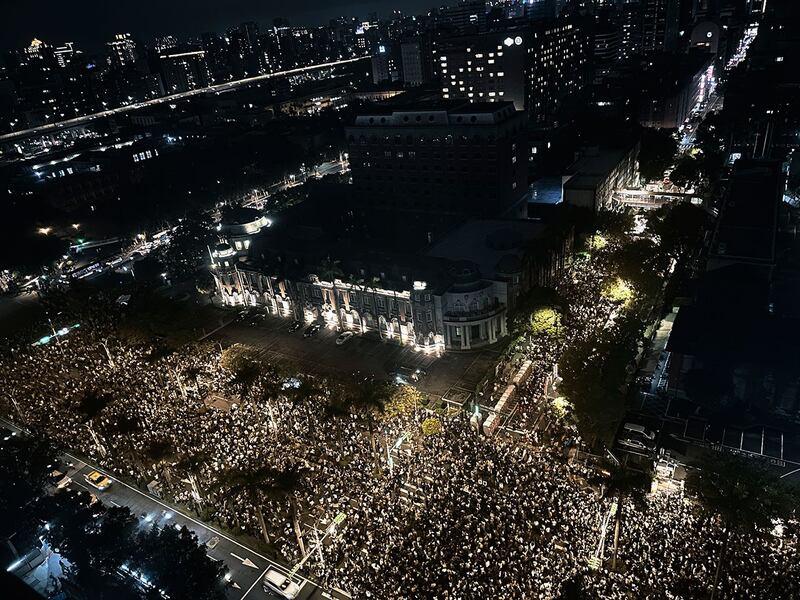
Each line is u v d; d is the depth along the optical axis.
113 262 196.38
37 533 76.06
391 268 130.38
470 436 92.12
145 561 69.81
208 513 85.88
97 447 99.31
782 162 173.75
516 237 138.00
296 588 72.00
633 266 124.00
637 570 66.81
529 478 81.25
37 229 199.12
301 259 144.75
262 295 154.00
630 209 187.62
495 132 165.75
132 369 120.25
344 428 96.75
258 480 76.00
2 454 87.75
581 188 160.88
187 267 174.88
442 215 185.88
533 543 71.25
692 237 139.12
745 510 63.28
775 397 95.25
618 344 98.44
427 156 179.62
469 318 121.88
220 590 70.75
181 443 95.19
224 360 114.81
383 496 82.44
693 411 95.56
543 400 101.62
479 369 118.25
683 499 77.06
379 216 197.75
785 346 95.19
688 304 121.69
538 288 116.88
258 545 80.31
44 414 108.81
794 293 129.75
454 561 68.81
